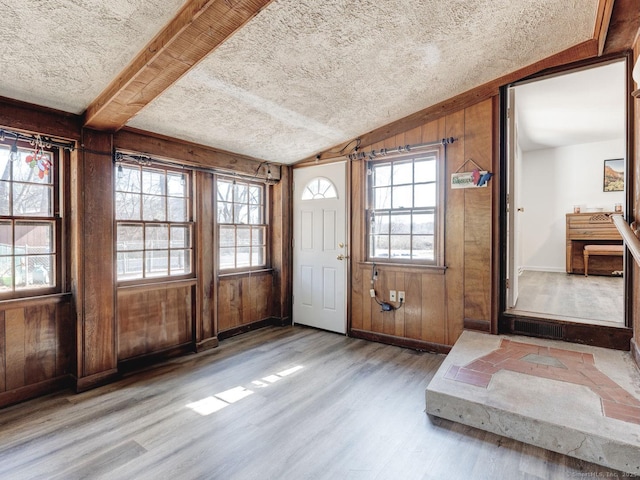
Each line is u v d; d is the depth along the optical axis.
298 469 1.77
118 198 2.95
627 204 2.66
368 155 3.80
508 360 2.60
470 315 3.26
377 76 2.70
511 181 3.36
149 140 3.05
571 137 5.91
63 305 2.67
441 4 2.00
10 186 2.42
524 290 4.55
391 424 2.17
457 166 3.30
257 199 4.34
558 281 5.36
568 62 2.77
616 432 1.77
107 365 2.78
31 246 2.53
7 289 2.41
